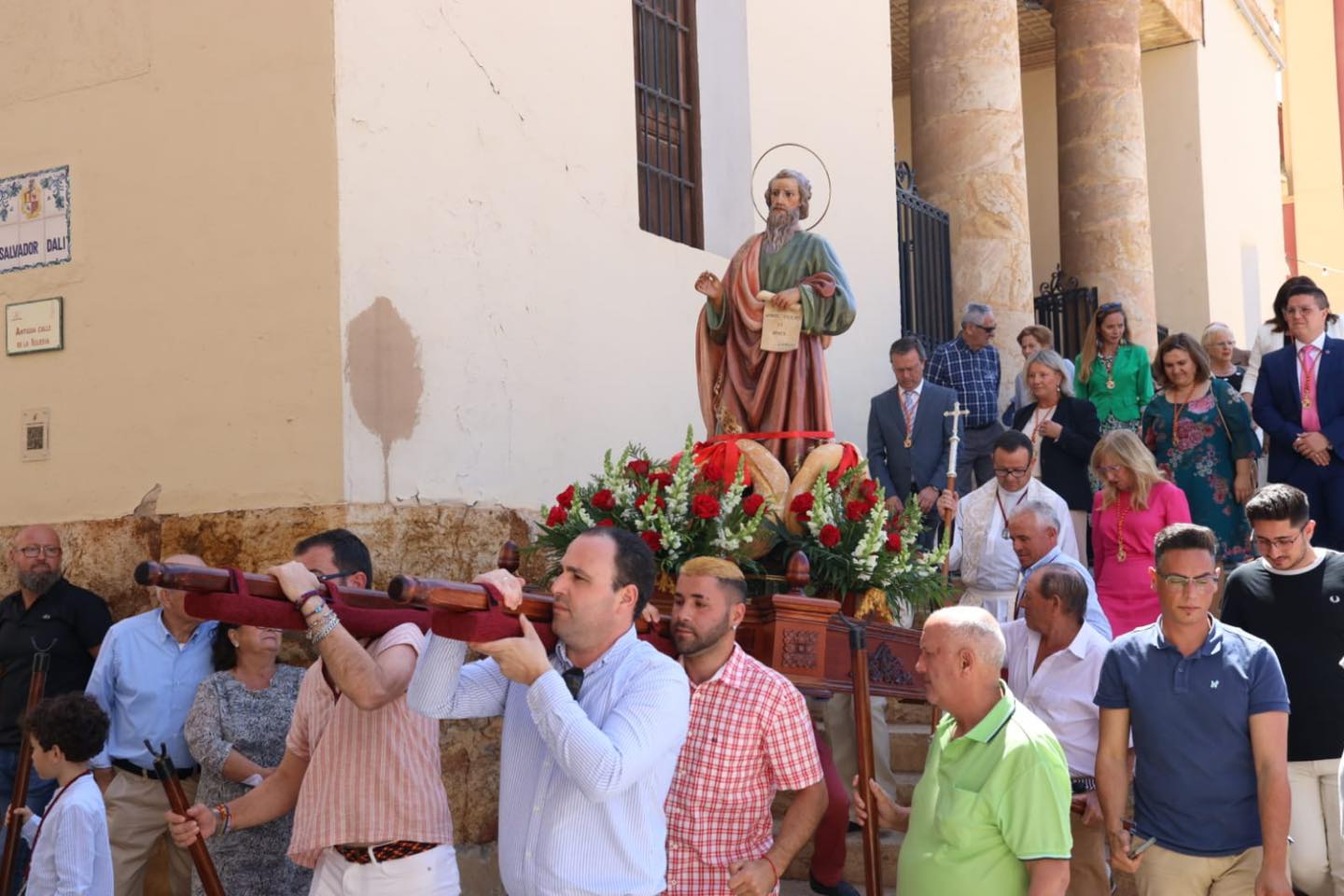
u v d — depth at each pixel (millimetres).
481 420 6488
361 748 3822
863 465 5633
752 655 4840
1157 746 4379
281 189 6016
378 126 6082
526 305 6832
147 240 6395
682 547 5199
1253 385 9281
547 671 3178
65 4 6723
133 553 6258
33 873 4410
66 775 4512
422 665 3416
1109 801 4465
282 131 6027
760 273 5922
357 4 6027
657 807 3363
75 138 6656
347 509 5746
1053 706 5105
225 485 6078
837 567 5230
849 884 5957
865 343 10016
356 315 5910
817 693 4789
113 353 6461
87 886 4379
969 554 6809
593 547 3383
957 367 8875
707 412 6062
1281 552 4934
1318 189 24703
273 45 6074
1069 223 15141
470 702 3576
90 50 6637
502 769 3496
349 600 3633
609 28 7602
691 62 8875
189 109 6312
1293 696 4887
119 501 6387
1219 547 7602
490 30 6730
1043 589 5121
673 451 7809
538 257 6934
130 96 6492
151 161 6410
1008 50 11984
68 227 6641
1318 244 24625
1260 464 9203
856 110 10172
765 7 9281
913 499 5629
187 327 6242
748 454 5590
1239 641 4363
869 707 4367
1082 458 8086
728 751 3854
